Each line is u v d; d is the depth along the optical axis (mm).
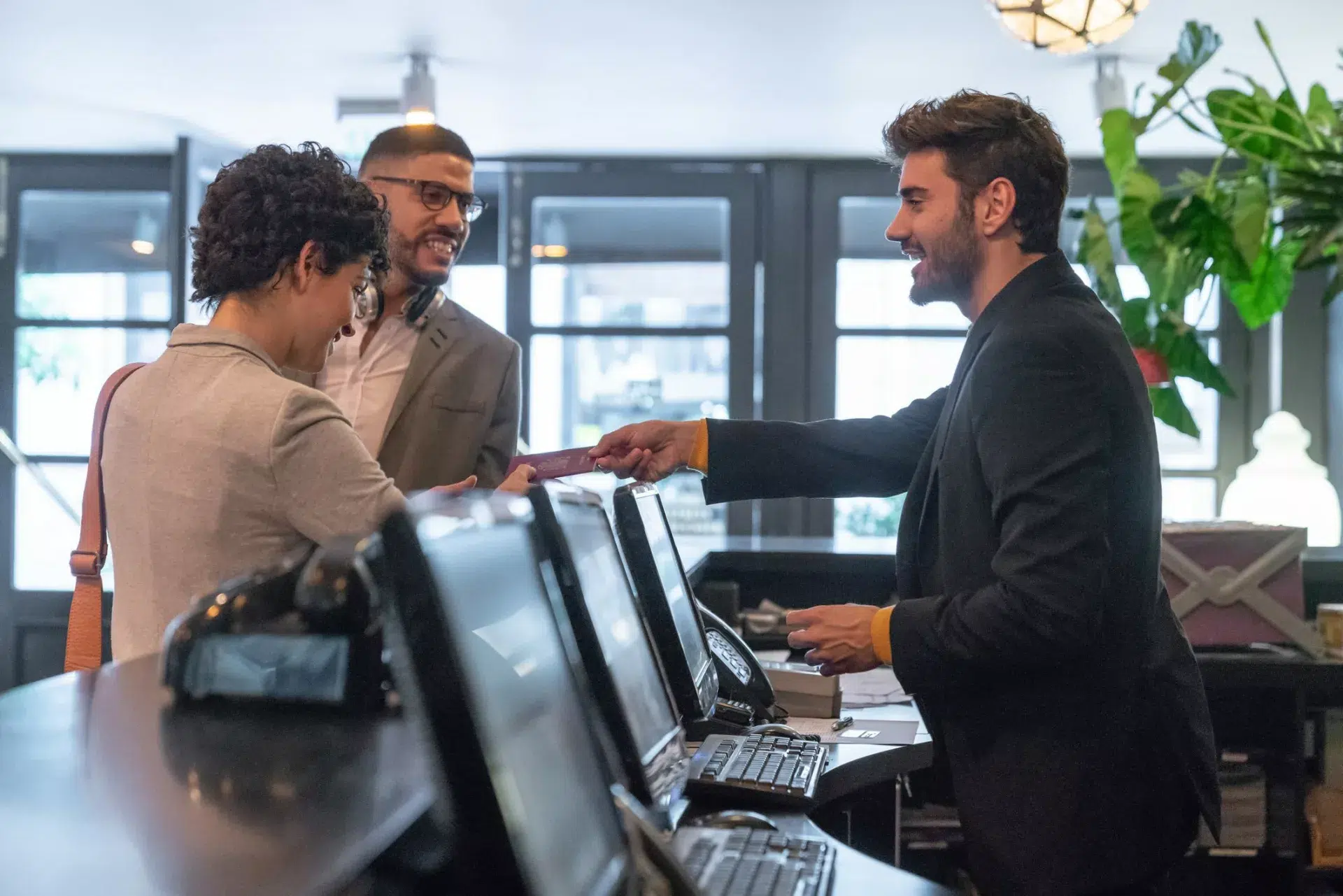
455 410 2205
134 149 5953
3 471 6027
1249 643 2846
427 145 2193
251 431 1289
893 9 4102
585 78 4828
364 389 2229
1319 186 2533
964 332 5961
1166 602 1591
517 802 604
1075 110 5258
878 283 6000
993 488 1457
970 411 1504
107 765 806
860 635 1516
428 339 2229
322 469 1312
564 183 6027
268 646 932
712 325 6023
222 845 665
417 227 2186
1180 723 1508
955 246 1611
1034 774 1462
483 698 623
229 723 914
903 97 5066
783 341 5977
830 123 5426
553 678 792
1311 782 3023
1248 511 5246
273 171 1411
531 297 6051
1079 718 1463
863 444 2004
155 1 4023
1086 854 1443
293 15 4156
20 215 6035
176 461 1296
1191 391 5973
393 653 598
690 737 1763
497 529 779
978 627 1421
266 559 1314
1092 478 1411
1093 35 3191
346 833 687
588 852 735
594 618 1145
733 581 3217
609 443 1974
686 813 1354
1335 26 4270
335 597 916
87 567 1540
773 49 4496
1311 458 5785
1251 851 3016
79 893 593
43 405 6035
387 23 4234
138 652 1306
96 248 6055
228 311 1419
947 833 2846
